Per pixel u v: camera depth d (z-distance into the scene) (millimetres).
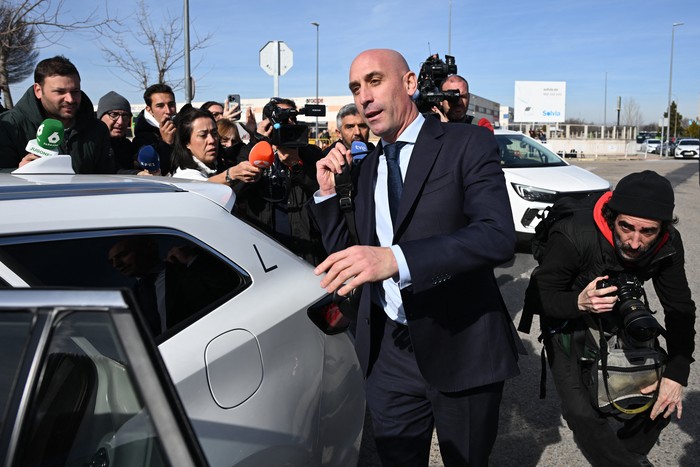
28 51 8141
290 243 3221
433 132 1932
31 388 845
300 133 3086
